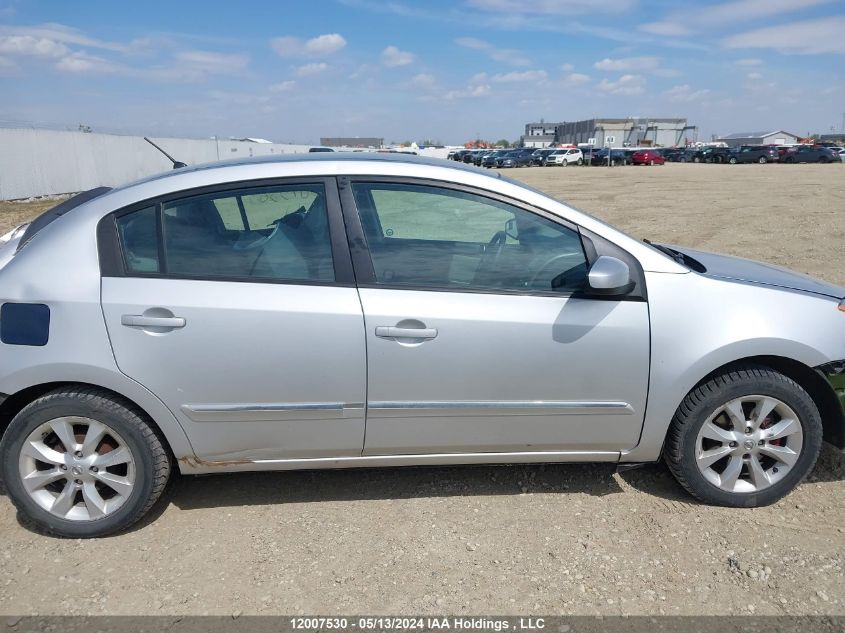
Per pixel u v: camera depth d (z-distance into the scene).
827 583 2.67
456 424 3.04
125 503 2.98
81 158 25.12
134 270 2.90
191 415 2.92
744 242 11.09
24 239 3.14
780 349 3.02
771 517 3.14
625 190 24.20
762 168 42.78
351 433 3.03
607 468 3.61
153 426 2.98
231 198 2.99
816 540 2.96
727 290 3.07
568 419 3.06
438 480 3.51
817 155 50.62
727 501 3.19
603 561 2.84
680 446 3.12
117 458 2.96
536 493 3.37
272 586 2.71
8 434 2.89
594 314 2.98
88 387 2.93
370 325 2.89
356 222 2.99
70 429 2.93
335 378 2.92
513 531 3.05
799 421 3.09
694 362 2.99
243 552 2.92
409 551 2.92
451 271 3.01
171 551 2.93
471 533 3.04
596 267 2.84
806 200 18.77
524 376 2.98
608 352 2.98
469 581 2.72
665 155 61.66
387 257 2.99
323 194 3.01
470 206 3.06
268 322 2.86
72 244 2.91
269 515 3.21
